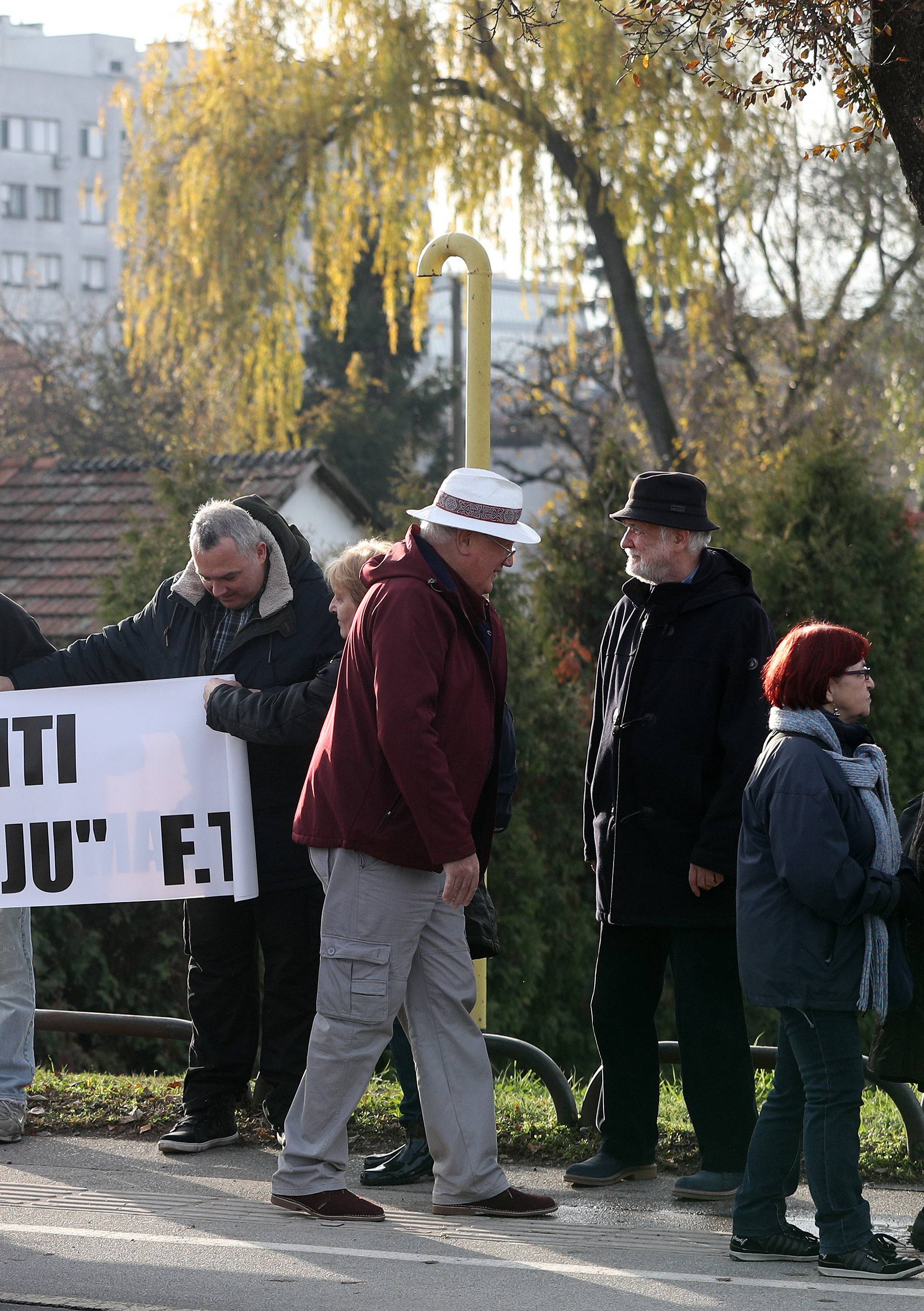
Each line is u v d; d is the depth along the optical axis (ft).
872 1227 17.70
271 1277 16.79
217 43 75.87
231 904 23.07
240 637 22.50
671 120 71.87
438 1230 18.81
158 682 23.00
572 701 45.73
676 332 113.09
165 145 78.28
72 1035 41.24
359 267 164.66
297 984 22.45
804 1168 21.54
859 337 102.17
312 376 169.68
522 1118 24.30
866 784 17.38
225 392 87.20
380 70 70.85
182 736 22.89
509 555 18.90
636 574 21.03
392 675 17.97
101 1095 25.57
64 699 23.31
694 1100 20.75
